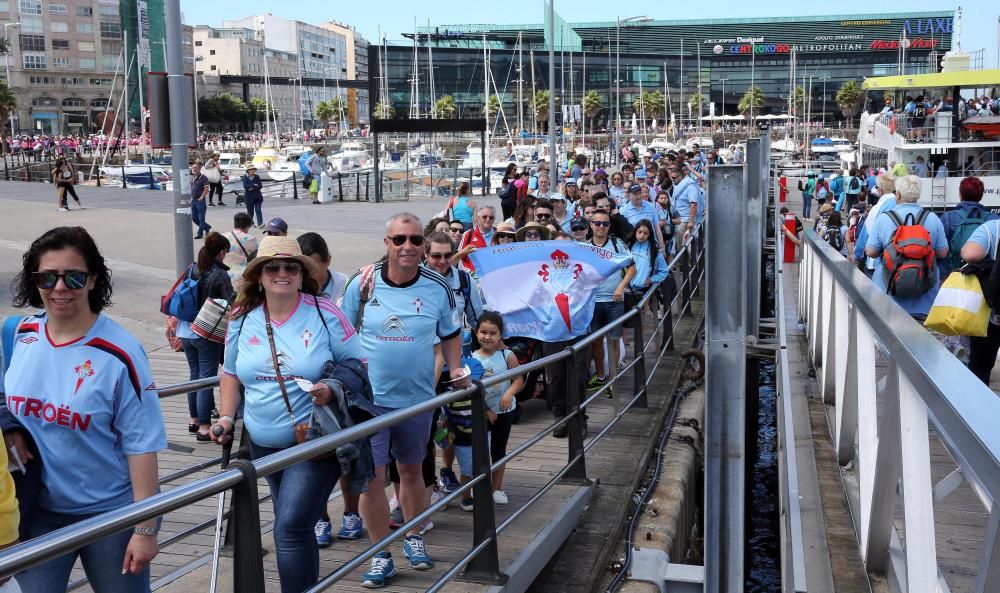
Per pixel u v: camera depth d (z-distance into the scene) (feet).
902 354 10.79
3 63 404.57
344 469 13.35
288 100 593.42
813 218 111.65
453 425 21.24
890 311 12.94
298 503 13.74
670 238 53.21
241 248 31.09
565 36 429.38
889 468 12.50
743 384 14.34
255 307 14.39
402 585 16.93
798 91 466.70
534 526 20.22
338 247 69.77
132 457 11.47
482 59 416.87
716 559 14.51
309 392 13.56
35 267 11.00
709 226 14.26
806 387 25.52
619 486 24.34
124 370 11.34
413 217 16.71
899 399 11.19
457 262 22.75
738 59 477.36
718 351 14.39
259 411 14.11
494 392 21.38
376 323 16.90
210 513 21.07
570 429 23.49
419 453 17.58
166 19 39.55
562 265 28.02
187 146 40.68
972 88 102.27
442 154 139.85
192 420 27.71
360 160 238.07
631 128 421.59
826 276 23.73
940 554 9.87
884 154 116.06
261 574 10.73
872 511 12.89
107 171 185.06
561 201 41.81
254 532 10.67
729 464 14.49
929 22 481.87
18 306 11.75
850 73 481.87
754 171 37.22
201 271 26.43
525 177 69.10
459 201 55.16
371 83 395.14
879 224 24.91
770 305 64.90
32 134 395.14
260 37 627.46
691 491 27.40
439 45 463.83
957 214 25.23
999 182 100.68
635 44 499.51
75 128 424.05
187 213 40.86
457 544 19.08
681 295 45.83
